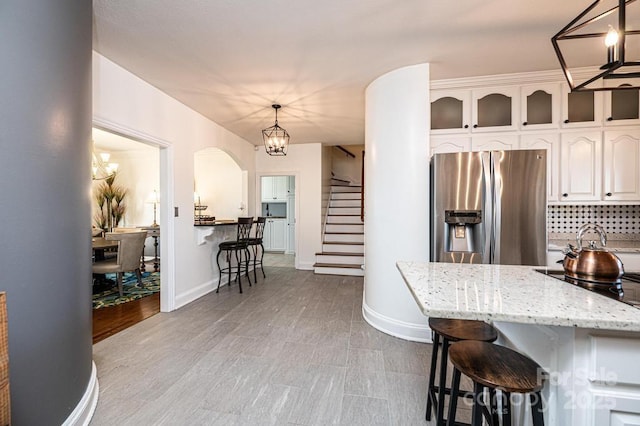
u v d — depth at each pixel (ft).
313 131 15.67
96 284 14.01
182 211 11.52
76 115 4.89
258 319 10.11
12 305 3.82
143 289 13.88
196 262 12.52
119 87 8.46
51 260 4.38
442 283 3.96
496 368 3.40
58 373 4.53
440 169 8.05
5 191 3.72
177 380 6.40
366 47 7.58
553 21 6.51
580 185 8.80
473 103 9.32
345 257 17.81
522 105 9.10
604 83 8.68
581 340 2.89
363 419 5.24
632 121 8.53
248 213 17.95
